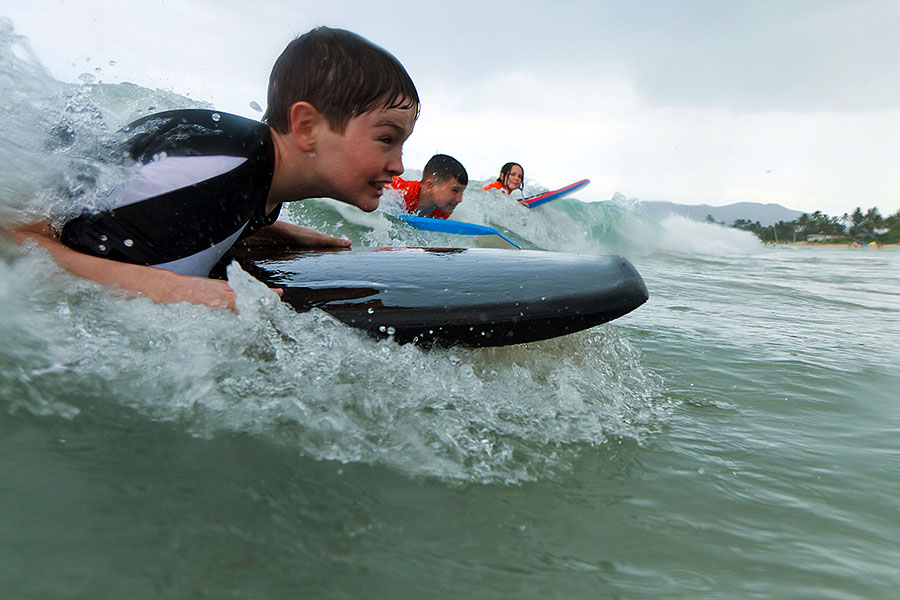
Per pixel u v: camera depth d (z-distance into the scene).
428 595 0.65
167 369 1.04
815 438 1.25
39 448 0.81
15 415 0.88
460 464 0.96
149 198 1.24
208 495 0.77
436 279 1.43
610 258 1.54
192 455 0.86
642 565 0.75
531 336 1.33
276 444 0.92
